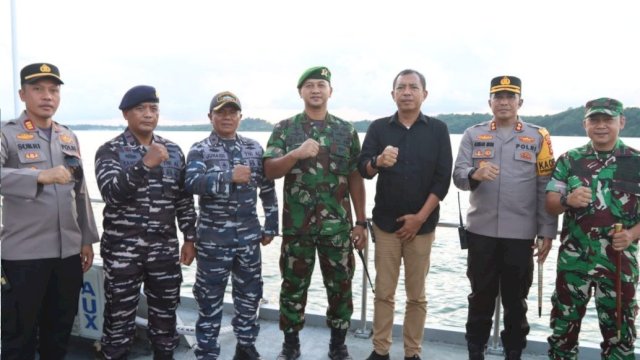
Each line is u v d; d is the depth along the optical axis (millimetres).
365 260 3510
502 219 2916
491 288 2994
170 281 2770
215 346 2898
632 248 2609
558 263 2758
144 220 2664
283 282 3154
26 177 2381
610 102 2609
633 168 2613
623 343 2604
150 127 2740
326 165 3041
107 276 2670
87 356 3270
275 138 3102
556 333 2771
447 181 2984
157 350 2799
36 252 2555
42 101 2596
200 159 2857
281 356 3178
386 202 3035
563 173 2768
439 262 11555
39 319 2752
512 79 2922
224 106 2877
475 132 3076
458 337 3447
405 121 3061
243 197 2908
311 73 3033
